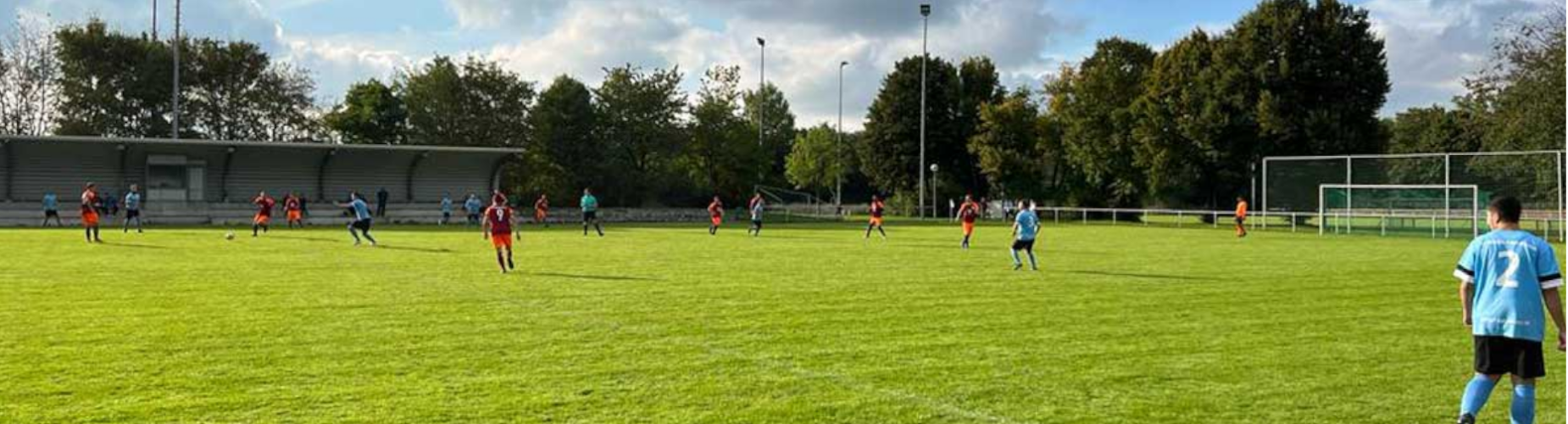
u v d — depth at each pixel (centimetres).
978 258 2244
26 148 4088
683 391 786
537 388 789
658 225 4528
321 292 1443
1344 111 4988
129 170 4328
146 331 1057
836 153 8356
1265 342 1043
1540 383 845
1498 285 664
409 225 4278
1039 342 1033
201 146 4297
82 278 1627
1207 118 5103
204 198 4444
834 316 1216
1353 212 3831
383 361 897
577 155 5472
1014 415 720
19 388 770
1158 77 5409
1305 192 4019
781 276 1752
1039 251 2538
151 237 2930
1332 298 1452
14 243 2589
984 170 6172
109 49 5566
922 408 736
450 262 2033
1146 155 5447
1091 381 837
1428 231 3609
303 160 4612
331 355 923
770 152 6209
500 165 4991
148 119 5728
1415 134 7788
